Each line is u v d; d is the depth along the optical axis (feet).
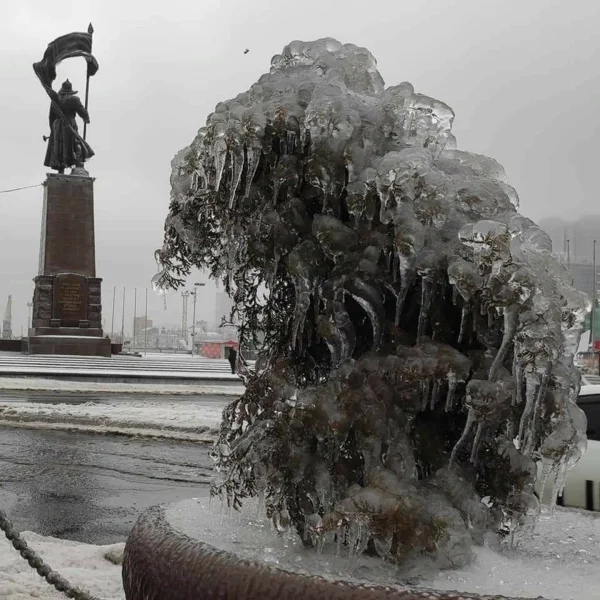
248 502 9.62
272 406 8.20
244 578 6.43
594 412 21.27
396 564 6.86
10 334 422.00
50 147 144.05
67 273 138.21
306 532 7.79
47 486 31.14
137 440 44.80
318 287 8.21
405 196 7.57
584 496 17.98
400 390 7.70
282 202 8.58
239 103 9.07
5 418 51.19
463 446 7.96
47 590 15.67
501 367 7.55
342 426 7.47
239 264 9.29
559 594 6.43
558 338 7.02
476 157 9.05
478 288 7.24
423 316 7.77
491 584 6.70
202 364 163.02
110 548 19.26
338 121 8.04
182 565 6.85
